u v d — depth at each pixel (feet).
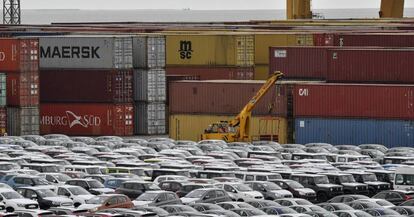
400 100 599.98
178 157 528.22
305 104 622.54
